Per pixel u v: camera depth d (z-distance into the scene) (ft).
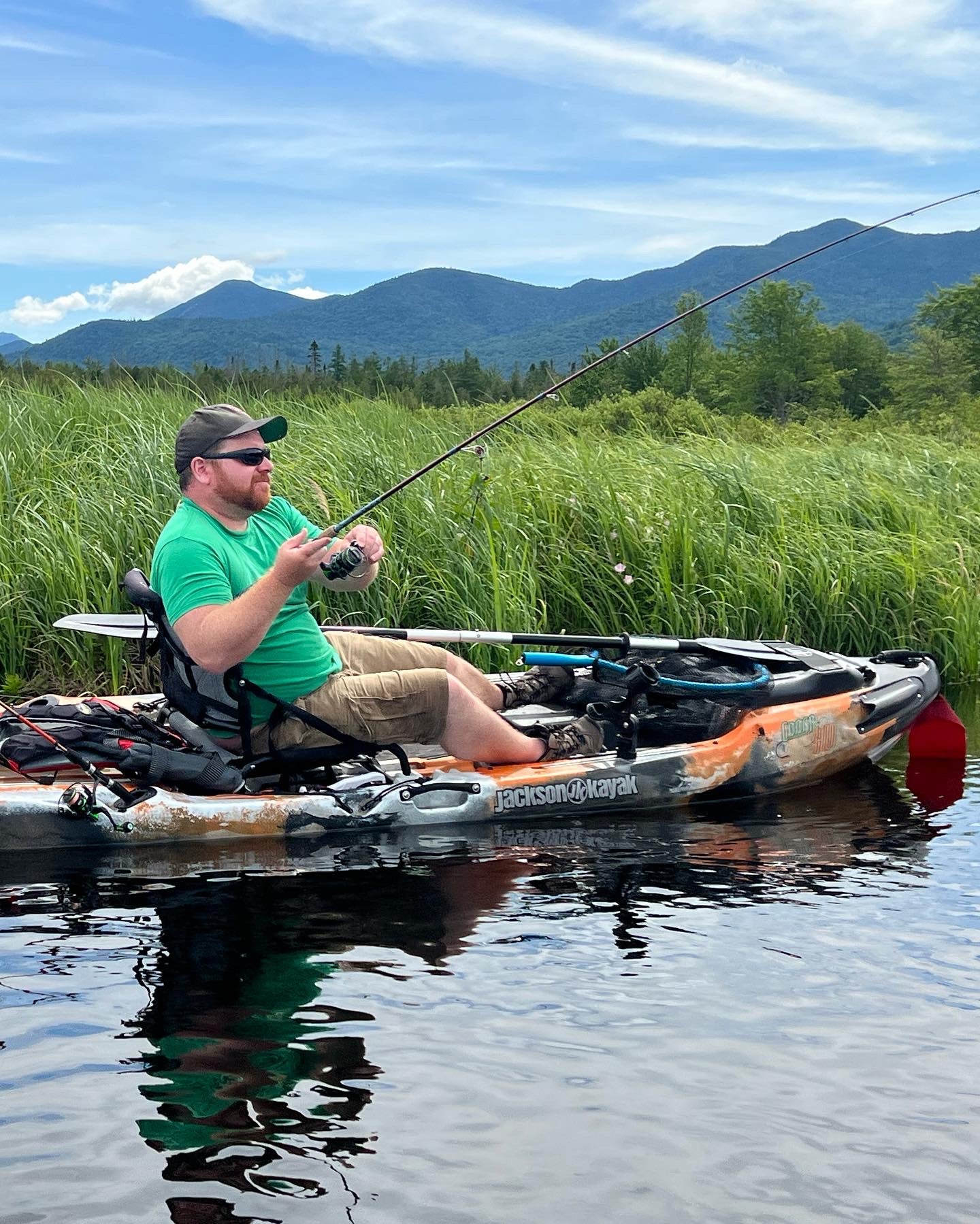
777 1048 8.50
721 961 10.07
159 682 21.66
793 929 10.85
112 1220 6.45
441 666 15.81
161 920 10.93
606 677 17.03
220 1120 7.45
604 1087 7.92
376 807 14.01
